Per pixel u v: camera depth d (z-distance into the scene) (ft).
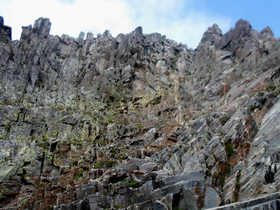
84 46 248.93
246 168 80.64
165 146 114.32
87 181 91.50
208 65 210.79
